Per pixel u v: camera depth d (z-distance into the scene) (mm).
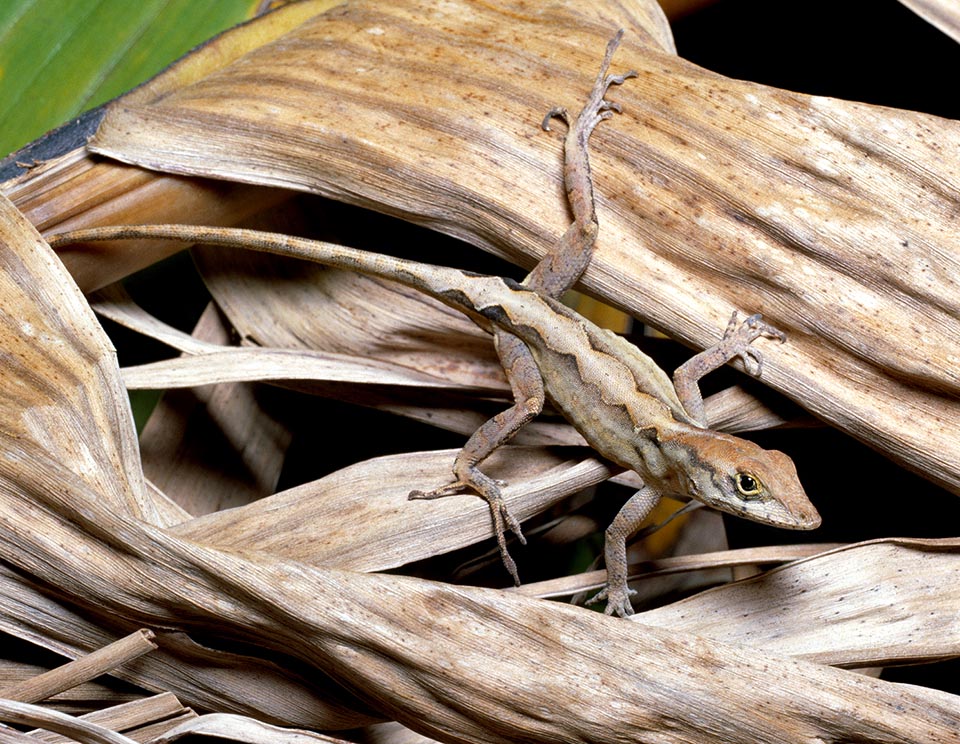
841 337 422
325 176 437
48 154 437
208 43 449
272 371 429
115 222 440
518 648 408
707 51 493
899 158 420
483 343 448
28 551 411
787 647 418
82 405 417
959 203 419
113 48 454
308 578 407
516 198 432
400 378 434
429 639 407
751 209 424
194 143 438
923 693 408
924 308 419
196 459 449
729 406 434
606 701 408
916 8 430
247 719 406
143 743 404
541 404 437
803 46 488
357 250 440
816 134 423
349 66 440
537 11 445
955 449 420
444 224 437
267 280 451
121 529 407
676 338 431
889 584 419
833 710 408
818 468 466
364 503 423
